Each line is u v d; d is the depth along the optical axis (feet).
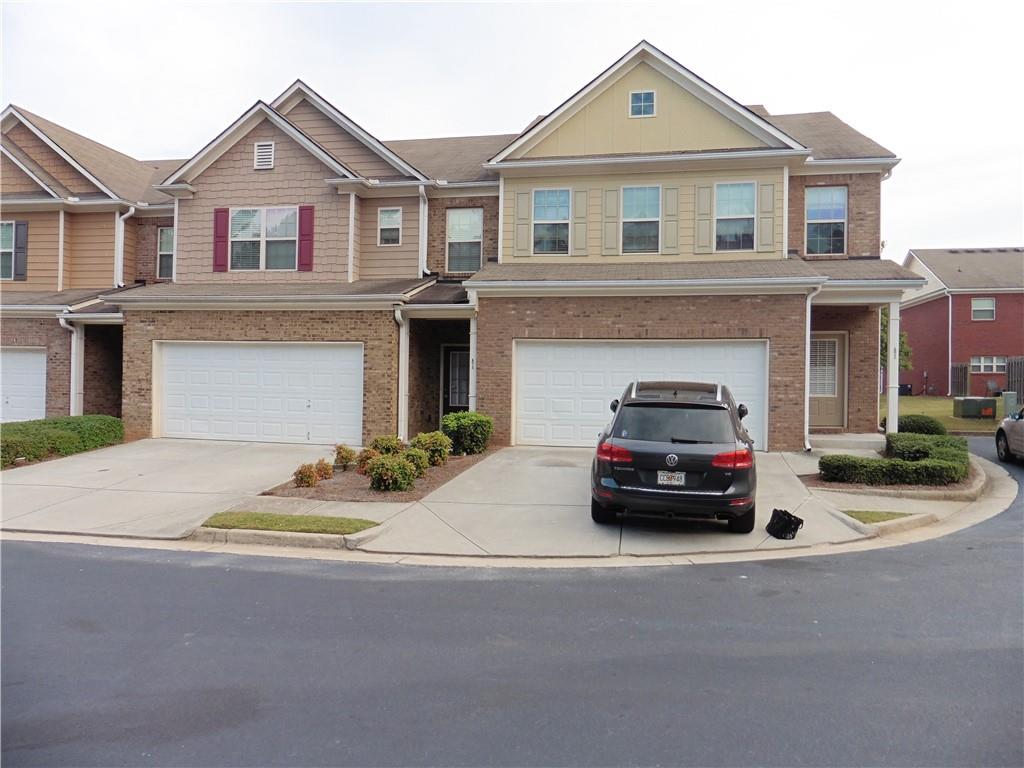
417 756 11.48
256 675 14.62
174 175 55.47
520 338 46.52
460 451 43.09
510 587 20.79
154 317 50.62
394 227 56.39
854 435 47.62
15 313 54.70
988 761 11.27
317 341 48.42
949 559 23.56
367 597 19.81
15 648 16.05
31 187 60.18
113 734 12.19
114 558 24.03
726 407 26.53
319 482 35.42
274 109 54.29
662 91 51.85
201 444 48.39
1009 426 46.42
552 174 53.01
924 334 116.47
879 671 14.70
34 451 41.42
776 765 11.17
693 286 43.70
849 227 52.37
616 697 13.57
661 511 25.68
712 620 17.83
